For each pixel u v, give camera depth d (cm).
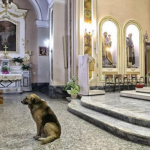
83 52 777
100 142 299
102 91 717
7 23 1016
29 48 1061
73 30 788
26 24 1056
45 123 300
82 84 699
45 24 1070
